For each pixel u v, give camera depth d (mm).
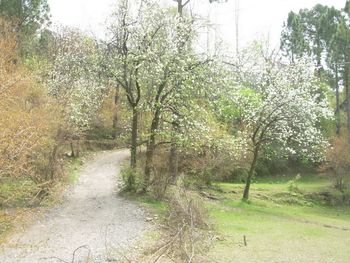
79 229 20078
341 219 32500
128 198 27625
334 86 50219
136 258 15188
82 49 37812
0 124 10586
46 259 15375
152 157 28422
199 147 30438
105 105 50812
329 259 17688
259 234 22016
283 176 46781
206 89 28406
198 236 16266
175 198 20031
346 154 40219
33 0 38969
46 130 21250
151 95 28000
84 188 30594
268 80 35219
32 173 13688
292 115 32719
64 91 32938
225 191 36125
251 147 36219
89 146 48594
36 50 45031
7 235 11031
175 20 27438
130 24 27297
